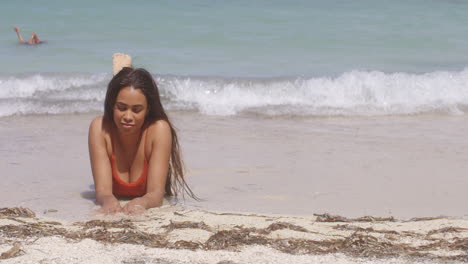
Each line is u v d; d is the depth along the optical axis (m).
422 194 5.41
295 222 4.33
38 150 6.86
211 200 5.12
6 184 5.47
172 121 8.33
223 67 12.33
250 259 3.45
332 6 18.72
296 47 14.33
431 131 8.20
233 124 8.50
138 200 4.75
